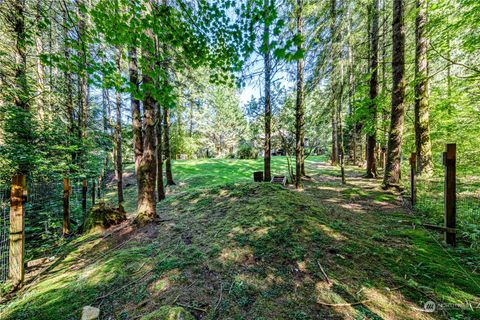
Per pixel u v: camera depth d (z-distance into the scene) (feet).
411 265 7.62
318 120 28.50
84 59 9.78
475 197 14.62
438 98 25.21
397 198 17.30
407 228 11.03
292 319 5.61
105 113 33.81
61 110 27.71
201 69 27.99
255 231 10.58
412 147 30.99
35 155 17.56
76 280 8.57
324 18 23.17
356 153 48.70
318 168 45.39
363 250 8.63
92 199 25.21
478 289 6.30
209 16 9.07
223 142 97.96
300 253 8.46
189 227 12.92
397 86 20.25
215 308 6.28
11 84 18.80
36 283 9.18
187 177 39.91
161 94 10.02
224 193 19.15
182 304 6.55
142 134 15.84
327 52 25.08
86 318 6.25
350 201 17.29
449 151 9.40
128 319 6.19
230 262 8.54
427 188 18.31
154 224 13.96
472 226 9.46
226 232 11.18
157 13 9.36
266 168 27.68
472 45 15.26
